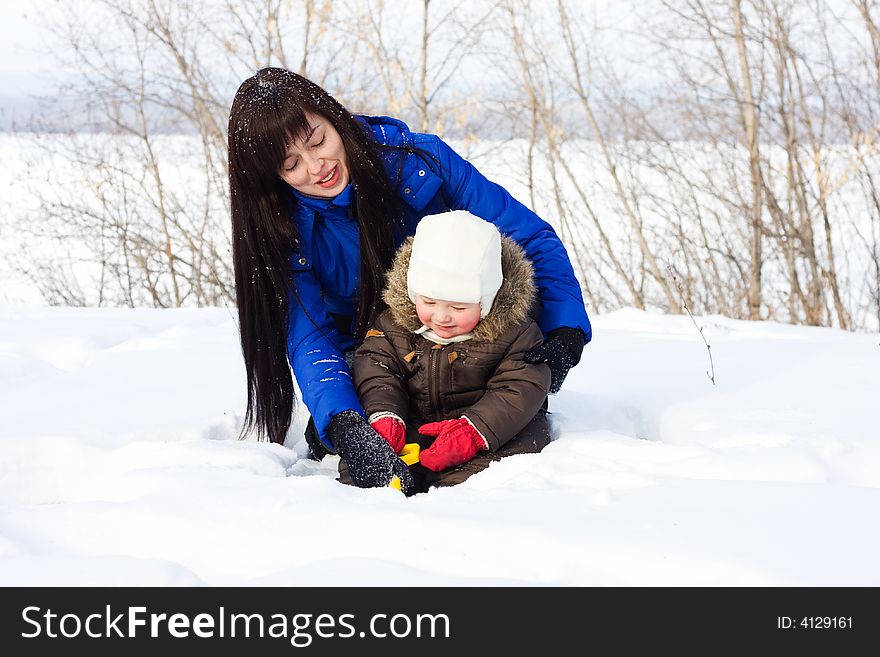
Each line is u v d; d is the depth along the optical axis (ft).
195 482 7.24
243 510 6.54
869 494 6.68
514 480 7.36
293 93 8.07
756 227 26.23
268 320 9.07
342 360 9.00
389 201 8.65
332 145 8.27
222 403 10.84
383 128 8.95
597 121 30.07
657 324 17.58
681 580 5.45
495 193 9.48
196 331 17.31
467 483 7.80
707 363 12.76
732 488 6.90
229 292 31.96
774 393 10.65
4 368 13.28
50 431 9.31
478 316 8.46
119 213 32.53
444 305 8.34
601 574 5.57
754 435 8.70
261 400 9.33
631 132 29.37
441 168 9.09
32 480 8.69
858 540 5.83
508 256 8.64
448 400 8.77
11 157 40.42
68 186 34.81
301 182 8.35
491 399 8.36
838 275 29.25
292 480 7.18
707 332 16.49
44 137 32.40
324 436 8.56
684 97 27.50
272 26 29.86
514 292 8.53
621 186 29.76
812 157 26.32
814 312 25.88
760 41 26.17
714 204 30.91
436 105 30.30
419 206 9.14
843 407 9.84
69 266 32.60
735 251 29.48
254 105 8.07
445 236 8.25
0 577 5.68
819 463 7.63
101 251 32.14
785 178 27.71
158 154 32.96
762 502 6.55
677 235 28.14
